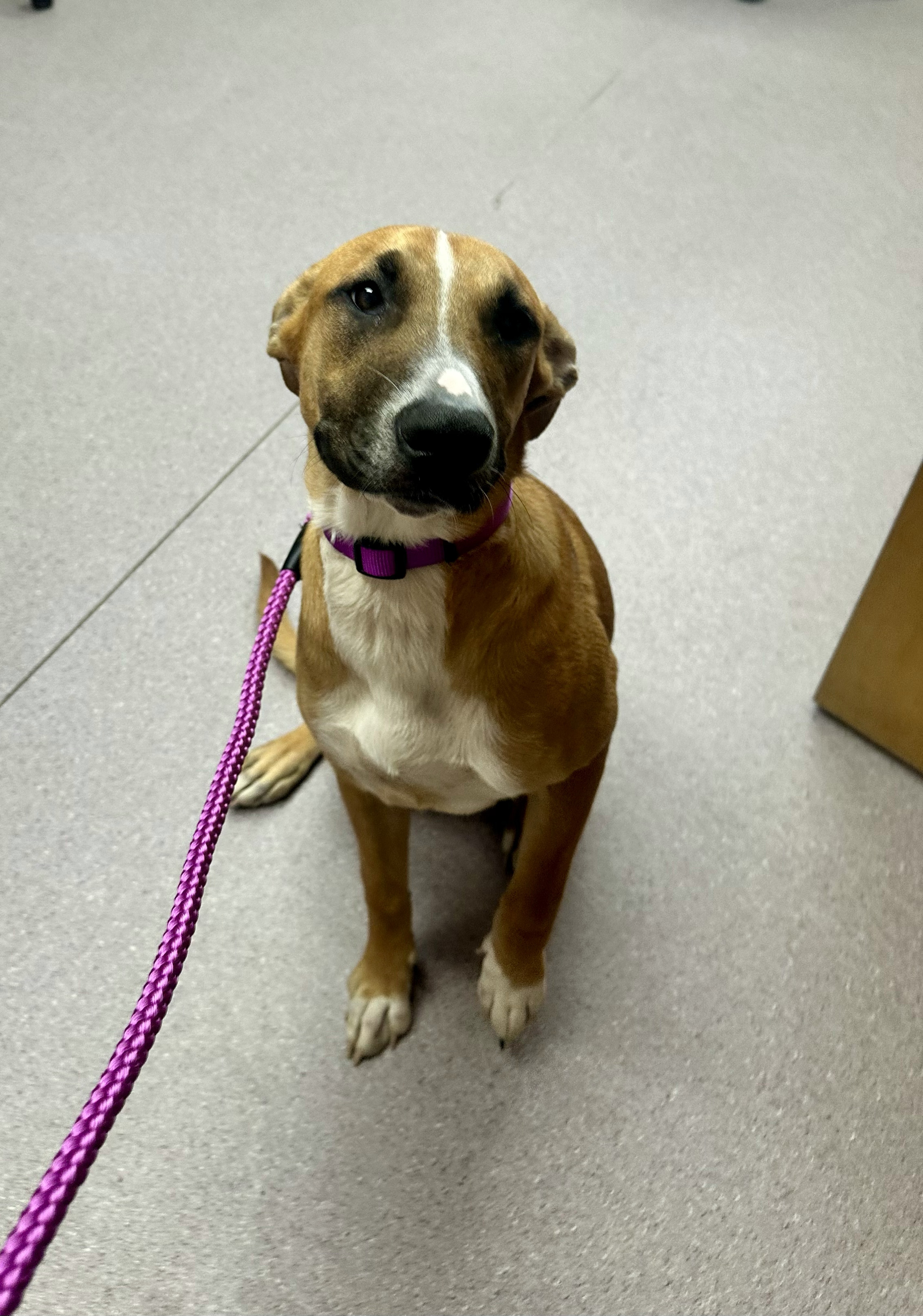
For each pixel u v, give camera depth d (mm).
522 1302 1243
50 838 1629
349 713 1193
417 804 1309
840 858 1682
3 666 1831
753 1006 1512
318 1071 1421
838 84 3682
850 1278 1276
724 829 1708
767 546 2117
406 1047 1452
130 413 2270
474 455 890
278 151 3025
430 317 943
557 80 3500
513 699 1131
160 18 3600
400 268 956
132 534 2047
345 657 1148
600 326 2588
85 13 3590
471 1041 1462
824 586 2051
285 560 1943
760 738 1828
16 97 3152
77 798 1677
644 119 3369
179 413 2277
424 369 915
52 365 2357
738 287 2742
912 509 1525
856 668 1742
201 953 1526
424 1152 1355
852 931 1597
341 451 971
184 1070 1412
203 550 2029
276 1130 1366
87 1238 1266
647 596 2016
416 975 1533
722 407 2406
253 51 3473
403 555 1043
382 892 1397
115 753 1733
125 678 1829
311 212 2811
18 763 1712
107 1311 1213
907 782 1786
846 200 3104
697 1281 1267
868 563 2094
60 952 1512
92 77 3270
